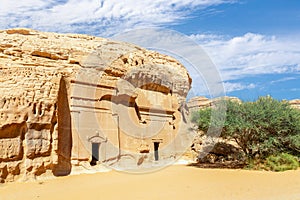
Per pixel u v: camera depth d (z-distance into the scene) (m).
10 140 19.64
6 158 19.25
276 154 25.56
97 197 13.56
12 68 21.22
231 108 26.41
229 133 25.80
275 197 12.47
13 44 23.19
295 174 20.27
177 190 14.69
